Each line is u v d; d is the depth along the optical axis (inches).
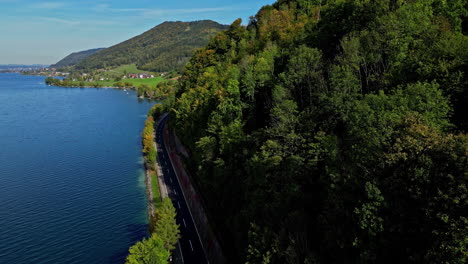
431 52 1764.3
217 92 3329.2
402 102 1459.2
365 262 1144.2
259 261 1510.8
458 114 1556.3
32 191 3681.1
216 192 2746.1
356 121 1504.7
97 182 3951.8
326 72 2436.0
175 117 4977.9
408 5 2133.4
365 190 1211.2
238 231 2082.9
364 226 1161.4
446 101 1451.8
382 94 1547.7
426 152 1137.4
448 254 939.3
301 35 3218.5
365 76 2142.0
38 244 2748.5
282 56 3080.7
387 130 1330.0
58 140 5718.5
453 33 1955.0
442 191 1034.1
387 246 1120.2
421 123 1267.2
